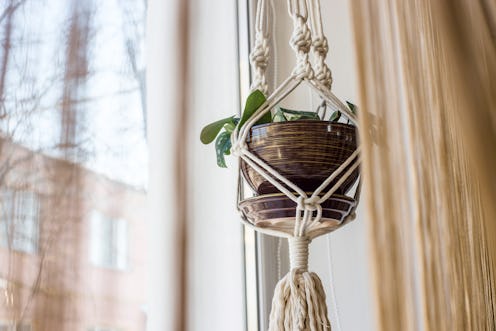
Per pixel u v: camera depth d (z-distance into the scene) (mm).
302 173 864
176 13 542
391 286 463
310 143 859
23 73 587
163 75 690
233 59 1355
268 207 868
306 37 917
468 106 596
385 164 493
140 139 674
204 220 1179
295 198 842
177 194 504
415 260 527
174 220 501
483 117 593
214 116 1218
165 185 648
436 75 604
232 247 1247
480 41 621
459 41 600
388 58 534
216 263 1191
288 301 849
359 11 509
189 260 496
